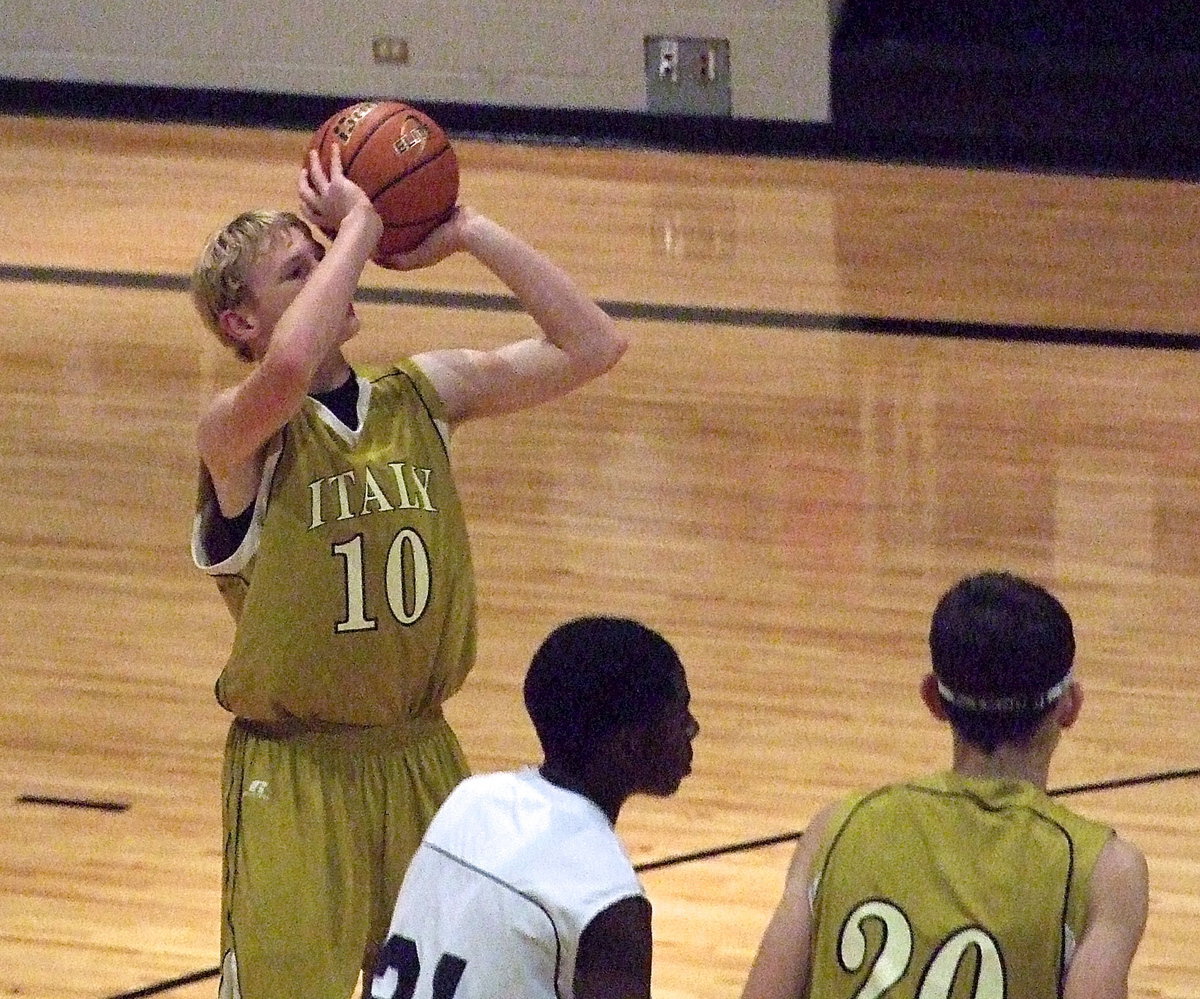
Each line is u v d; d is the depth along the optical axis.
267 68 35.78
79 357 24.33
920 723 15.71
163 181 32.03
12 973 12.28
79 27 36.09
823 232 29.27
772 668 16.67
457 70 35.09
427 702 9.30
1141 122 32.41
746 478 20.70
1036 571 18.50
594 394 23.05
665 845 13.86
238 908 9.05
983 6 33.94
